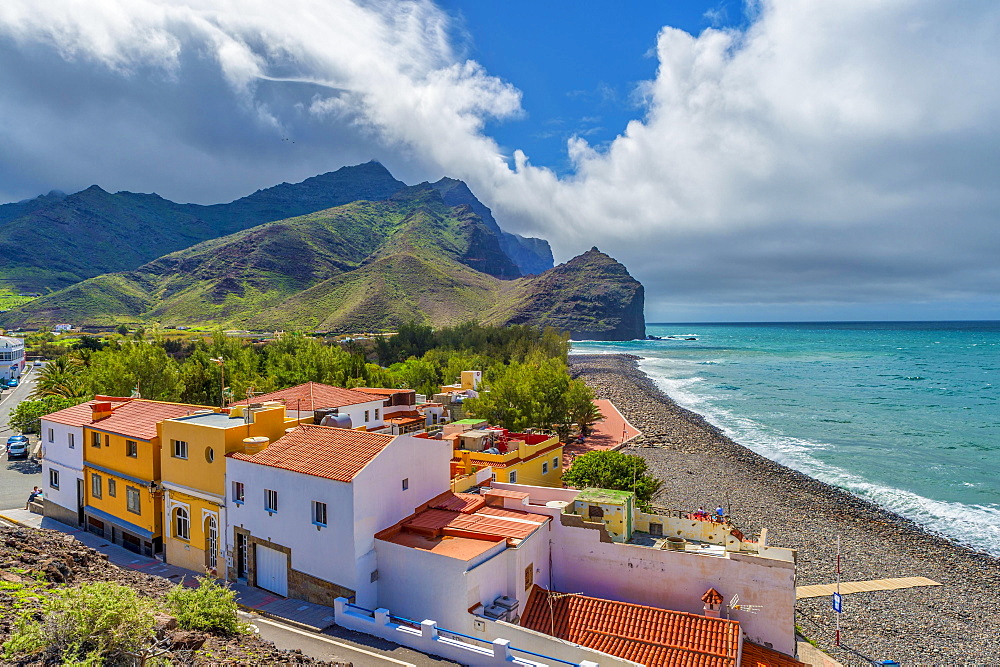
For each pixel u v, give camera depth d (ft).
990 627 110.11
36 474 169.07
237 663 50.01
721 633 74.13
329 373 273.13
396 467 87.40
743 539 100.78
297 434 97.09
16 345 412.77
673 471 217.56
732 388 472.85
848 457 245.86
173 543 102.63
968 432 295.69
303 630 73.77
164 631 51.62
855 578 131.44
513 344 546.67
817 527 163.73
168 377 230.89
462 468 117.70
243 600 84.74
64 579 59.98
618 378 514.68
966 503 187.01
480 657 63.93
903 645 102.78
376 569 81.92
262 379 264.72
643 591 86.58
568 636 76.59
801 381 516.73
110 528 115.24
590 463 147.95
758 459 239.91
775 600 79.00
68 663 36.47
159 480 105.60
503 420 218.18
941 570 136.36
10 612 46.47
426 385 298.76
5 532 70.64
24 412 205.67
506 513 93.97
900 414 347.15
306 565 83.51
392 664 64.28
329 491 80.59
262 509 88.53
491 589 78.13
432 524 87.30
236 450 95.20
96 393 206.18
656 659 71.31
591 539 90.22
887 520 171.22
